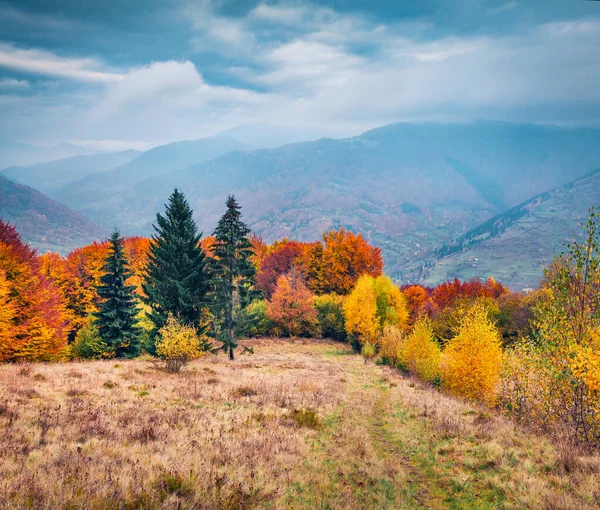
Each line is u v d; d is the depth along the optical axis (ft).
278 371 86.02
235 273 97.19
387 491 25.57
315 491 24.50
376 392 66.59
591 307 39.17
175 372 69.56
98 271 154.81
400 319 155.63
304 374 83.15
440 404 53.98
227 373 74.02
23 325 90.12
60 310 109.60
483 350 64.54
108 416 36.76
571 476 24.59
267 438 33.65
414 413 48.49
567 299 40.75
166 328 84.02
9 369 58.03
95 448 27.50
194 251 107.76
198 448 29.55
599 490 22.15
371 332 135.85
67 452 25.68
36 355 90.94
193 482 22.07
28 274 95.76
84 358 118.11
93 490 19.36
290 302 171.53
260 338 169.17
